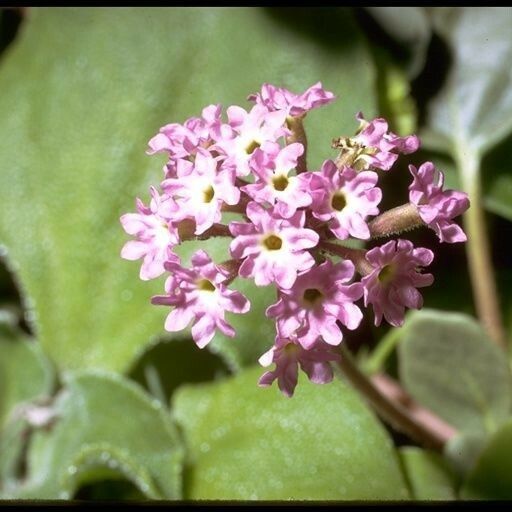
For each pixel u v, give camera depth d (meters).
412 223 0.18
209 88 0.26
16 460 0.26
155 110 0.26
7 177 0.27
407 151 0.18
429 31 0.27
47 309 0.26
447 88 0.27
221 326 0.17
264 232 0.17
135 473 0.23
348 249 0.18
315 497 0.23
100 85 0.27
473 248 0.26
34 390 0.26
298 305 0.17
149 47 0.26
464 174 0.26
